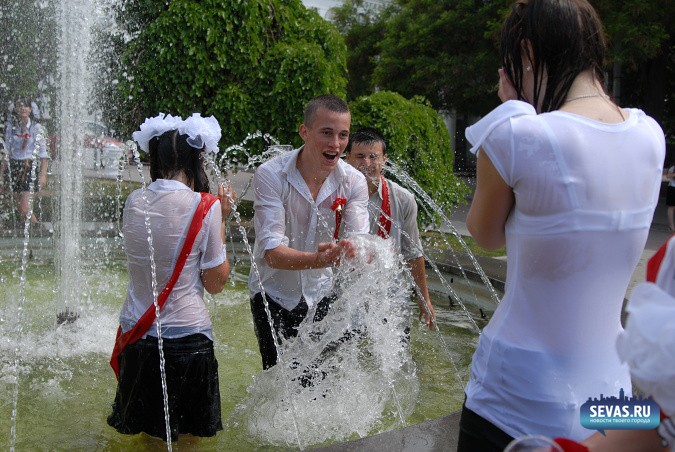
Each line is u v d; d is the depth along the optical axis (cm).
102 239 740
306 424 320
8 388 373
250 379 397
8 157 859
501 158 159
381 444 236
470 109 1966
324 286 341
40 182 869
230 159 938
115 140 927
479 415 171
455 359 435
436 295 588
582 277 158
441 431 244
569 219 155
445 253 647
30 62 894
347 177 338
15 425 327
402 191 398
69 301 518
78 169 576
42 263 692
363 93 2178
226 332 489
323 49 973
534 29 166
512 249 165
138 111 931
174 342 286
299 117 917
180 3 879
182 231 283
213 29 887
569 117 159
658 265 132
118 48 909
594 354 161
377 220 393
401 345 363
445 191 890
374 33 2094
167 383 288
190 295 291
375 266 320
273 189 324
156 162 294
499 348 166
